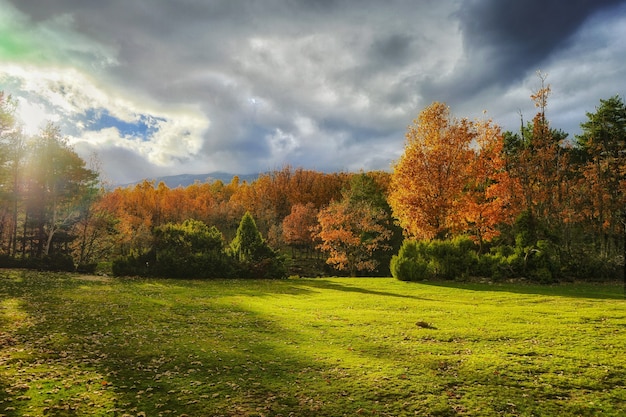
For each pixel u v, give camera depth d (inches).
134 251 1232.2
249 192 3627.0
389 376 344.5
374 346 443.2
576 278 1081.4
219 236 1395.2
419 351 420.5
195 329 529.3
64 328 510.9
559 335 477.1
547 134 1646.2
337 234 1557.6
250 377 346.6
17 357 385.7
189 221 1446.9
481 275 1149.7
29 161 1521.9
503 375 343.6
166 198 3430.1
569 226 1486.2
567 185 1617.9
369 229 1593.3
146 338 476.1
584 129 1881.2
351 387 321.7
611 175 1622.8
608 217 1542.8
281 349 434.3
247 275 1238.9
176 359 396.5
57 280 992.9
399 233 1932.8
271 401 297.9
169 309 668.7
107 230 1621.6
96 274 1205.7
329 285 1069.8
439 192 1294.3
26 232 1697.8
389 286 1039.0
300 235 2586.1
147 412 277.4
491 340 462.0
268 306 716.7
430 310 671.1
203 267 1194.6
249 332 515.2
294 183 3651.6
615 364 366.0
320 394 309.0
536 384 323.0
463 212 1286.9
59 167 1536.7
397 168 1380.4
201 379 343.0
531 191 1610.5
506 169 1724.9
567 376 339.0
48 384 322.3
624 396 298.0
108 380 336.8
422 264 1144.2
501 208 1401.3
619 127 1749.5
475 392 308.7
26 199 1539.1
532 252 1117.7
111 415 272.5
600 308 661.3
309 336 493.4
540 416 268.4
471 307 693.9
